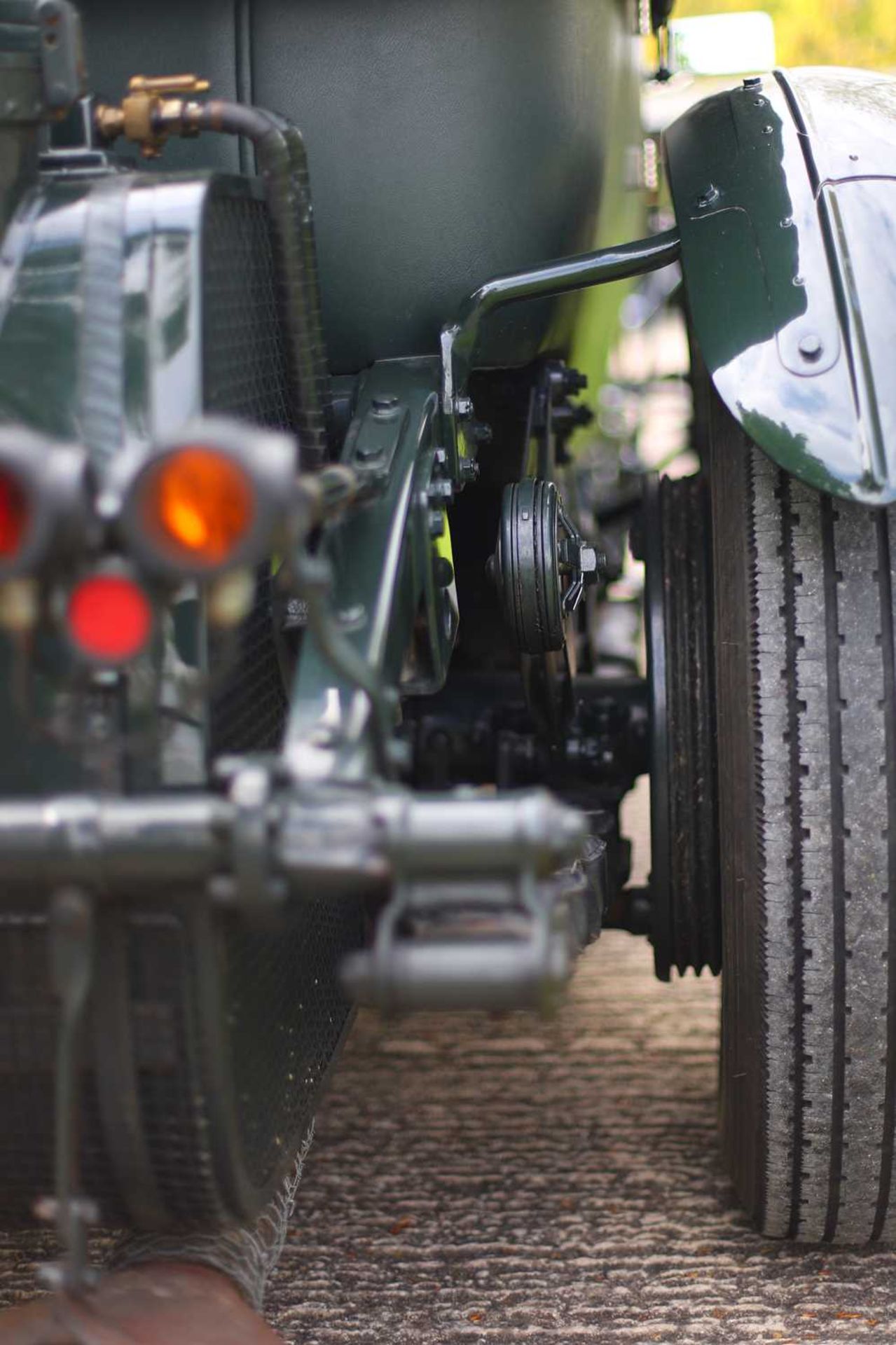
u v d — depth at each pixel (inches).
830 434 68.8
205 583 52.9
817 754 75.9
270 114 65.3
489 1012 128.6
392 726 59.1
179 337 56.6
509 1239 90.0
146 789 54.6
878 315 71.2
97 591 44.1
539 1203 94.5
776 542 76.6
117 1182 59.5
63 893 49.8
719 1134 97.4
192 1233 63.9
